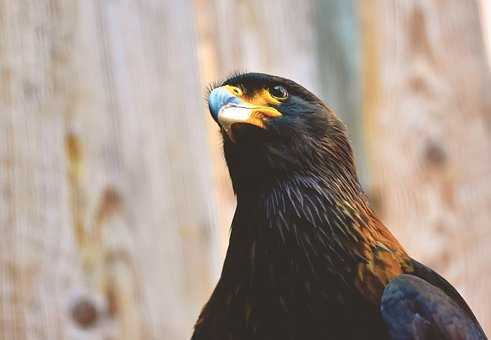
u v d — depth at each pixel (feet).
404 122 44.93
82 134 36.27
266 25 44.73
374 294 33.19
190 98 38.24
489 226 44.91
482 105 45.83
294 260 33.53
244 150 34.42
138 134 37.01
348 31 45.24
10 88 35.76
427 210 44.42
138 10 37.70
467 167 45.01
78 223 35.83
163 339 36.32
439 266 44.14
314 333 33.14
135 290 36.11
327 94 44.98
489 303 44.39
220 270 38.14
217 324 33.65
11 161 35.50
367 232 33.96
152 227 36.70
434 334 33.04
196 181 37.81
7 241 35.17
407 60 45.32
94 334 35.47
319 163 34.55
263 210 34.17
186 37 38.58
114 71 37.01
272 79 35.09
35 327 35.01
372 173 44.50
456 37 45.93
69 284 35.47
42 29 36.29
